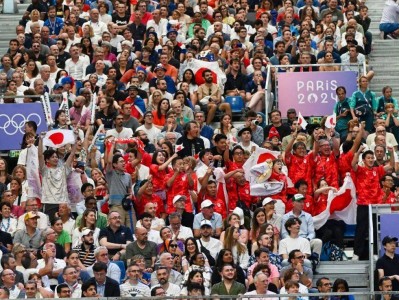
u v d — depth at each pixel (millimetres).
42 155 68125
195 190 68688
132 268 61219
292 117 77250
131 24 87750
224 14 88188
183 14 88312
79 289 61219
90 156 71938
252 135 74375
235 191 69188
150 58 82688
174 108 75375
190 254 64000
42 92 77312
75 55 82250
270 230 65688
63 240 65750
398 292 57781
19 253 63031
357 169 68625
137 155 69625
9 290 60156
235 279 62125
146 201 68500
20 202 68312
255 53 81250
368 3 96250
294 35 86812
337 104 76625
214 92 78938
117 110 76062
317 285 62781
